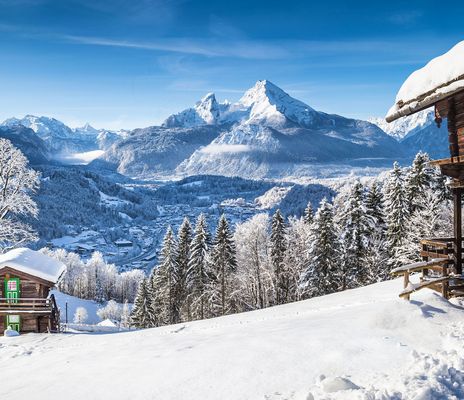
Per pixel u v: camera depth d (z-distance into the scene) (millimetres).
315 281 43281
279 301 55156
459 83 11664
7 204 33406
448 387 6414
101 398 8039
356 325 10242
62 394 8711
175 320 57812
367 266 41688
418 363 7379
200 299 52125
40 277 28469
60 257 136500
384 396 6211
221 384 7805
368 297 16812
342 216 44500
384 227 44500
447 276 11711
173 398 7508
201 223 53125
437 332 9094
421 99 12906
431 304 10375
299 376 7734
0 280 28328
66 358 13484
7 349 19219
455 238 12188
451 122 13000
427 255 13047
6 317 28125
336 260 43031
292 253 53656
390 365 7781
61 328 37031
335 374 7656
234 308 57531
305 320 12500
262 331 11648
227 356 9227
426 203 38156
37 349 18656
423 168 40375
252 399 7062
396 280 21547
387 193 46594
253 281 58156
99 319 101688
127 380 8844
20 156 33875
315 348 8961
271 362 8500
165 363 9555
